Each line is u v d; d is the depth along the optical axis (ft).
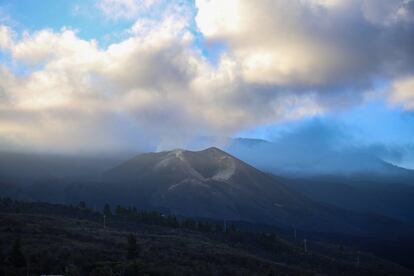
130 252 418.31
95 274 354.95
